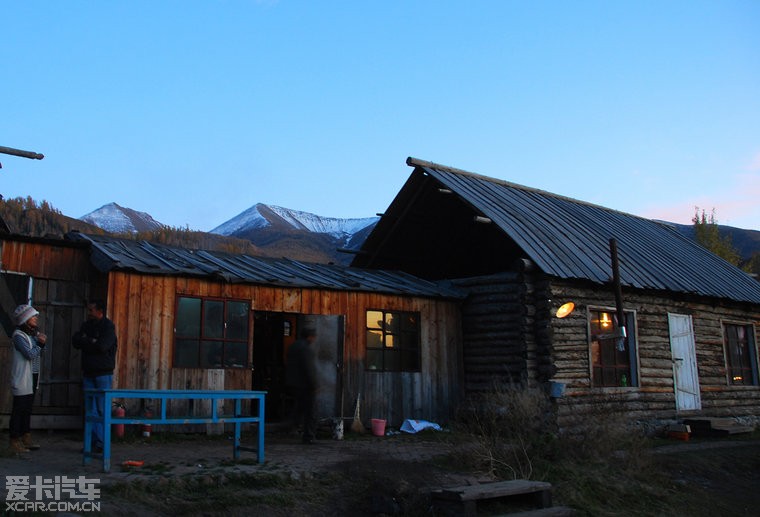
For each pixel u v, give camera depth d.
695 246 22.11
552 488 8.67
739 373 18.75
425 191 17.30
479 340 15.21
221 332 11.98
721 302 18.23
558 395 13.52
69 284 11.56
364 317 13.88
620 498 9.29
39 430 10.78
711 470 11.63
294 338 15.21
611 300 15.43
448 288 15.81
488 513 7.82
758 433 16.53
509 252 15.98
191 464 8.07
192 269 11.85
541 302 14.27
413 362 14.61
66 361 11.31
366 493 7.84
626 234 19.33
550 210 18.39
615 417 11.82
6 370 10.73
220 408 11.76
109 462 7.34
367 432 13.31
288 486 7.61
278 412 14.41
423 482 8.38
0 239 10.97
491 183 18.72
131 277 11.09
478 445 10.12
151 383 11.03
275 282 12.54
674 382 16.44
